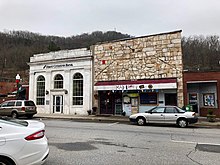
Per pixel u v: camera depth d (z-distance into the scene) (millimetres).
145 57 20781
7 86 37312
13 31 81750
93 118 19203
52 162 5609
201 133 11141
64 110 23953
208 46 51312
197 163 5688
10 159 4168
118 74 21844
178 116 13969
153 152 6812
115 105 21766
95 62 23062
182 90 18906
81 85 23781
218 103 17953
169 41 19953
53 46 60625
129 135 10094
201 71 18453
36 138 4488
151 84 19297
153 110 14867
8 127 4363
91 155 6359
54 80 25328
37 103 25875
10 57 68375
